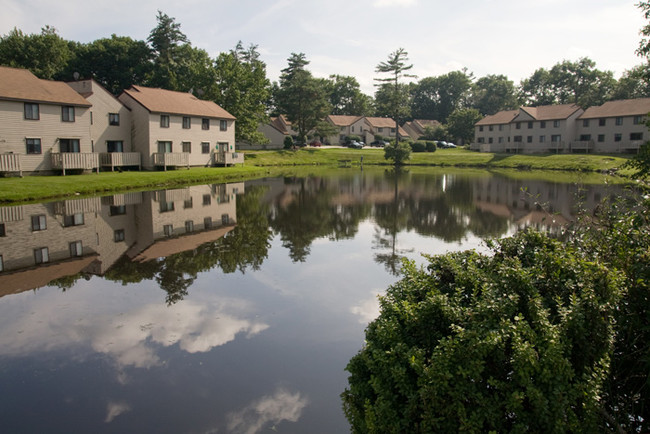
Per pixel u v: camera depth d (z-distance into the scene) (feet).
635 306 15.84
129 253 42.01
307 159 209.77
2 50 211.41
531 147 223.92
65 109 103.04
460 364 13.10
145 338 24.73
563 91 334.03
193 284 33.76
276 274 36.47
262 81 183.42
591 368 13.98
